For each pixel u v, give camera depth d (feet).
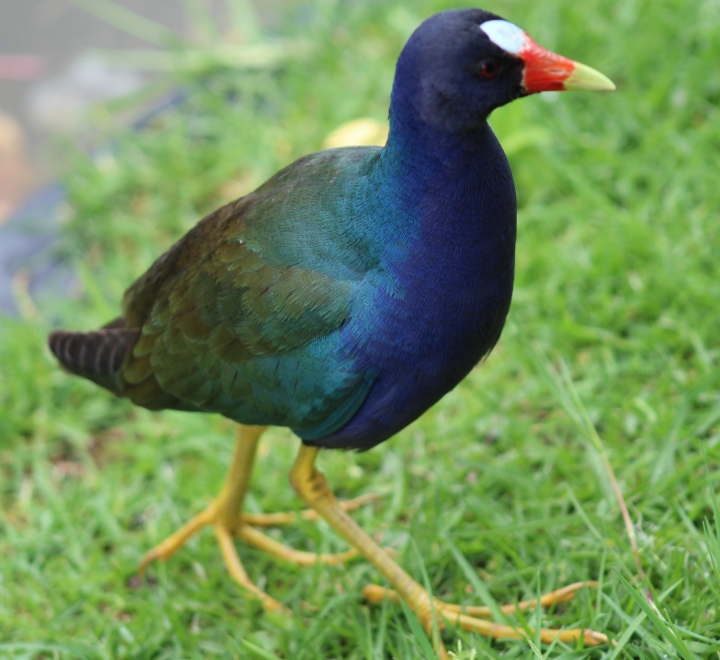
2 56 43.70
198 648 23.76
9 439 29.84
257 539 25.44
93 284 31.78
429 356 19.90
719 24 34.09
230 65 40.37
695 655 19.84
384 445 27.35
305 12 41.91
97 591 25.21
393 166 19.20
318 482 22.85
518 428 26.08
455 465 26.40
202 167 37.17
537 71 18.44
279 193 21.01
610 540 22.54
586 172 32.27
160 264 23.20
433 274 19.29
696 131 31.86
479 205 19.07
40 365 31.01
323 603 23.85
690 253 28.96
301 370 20.49
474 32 18.02
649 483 23.70
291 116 37.50
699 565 21.43
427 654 20.25
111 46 43.47
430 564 24.02
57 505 27.09
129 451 29.04
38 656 24.49
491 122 32.48
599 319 28.35
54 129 41.29
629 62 34.30
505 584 23.31
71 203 36.86
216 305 21.15
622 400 26.16
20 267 35.24
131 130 39.47
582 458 25.57
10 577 25.85
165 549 25.57
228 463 27.68
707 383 25.08
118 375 23.43
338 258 19.88
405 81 18.60
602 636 20.58
